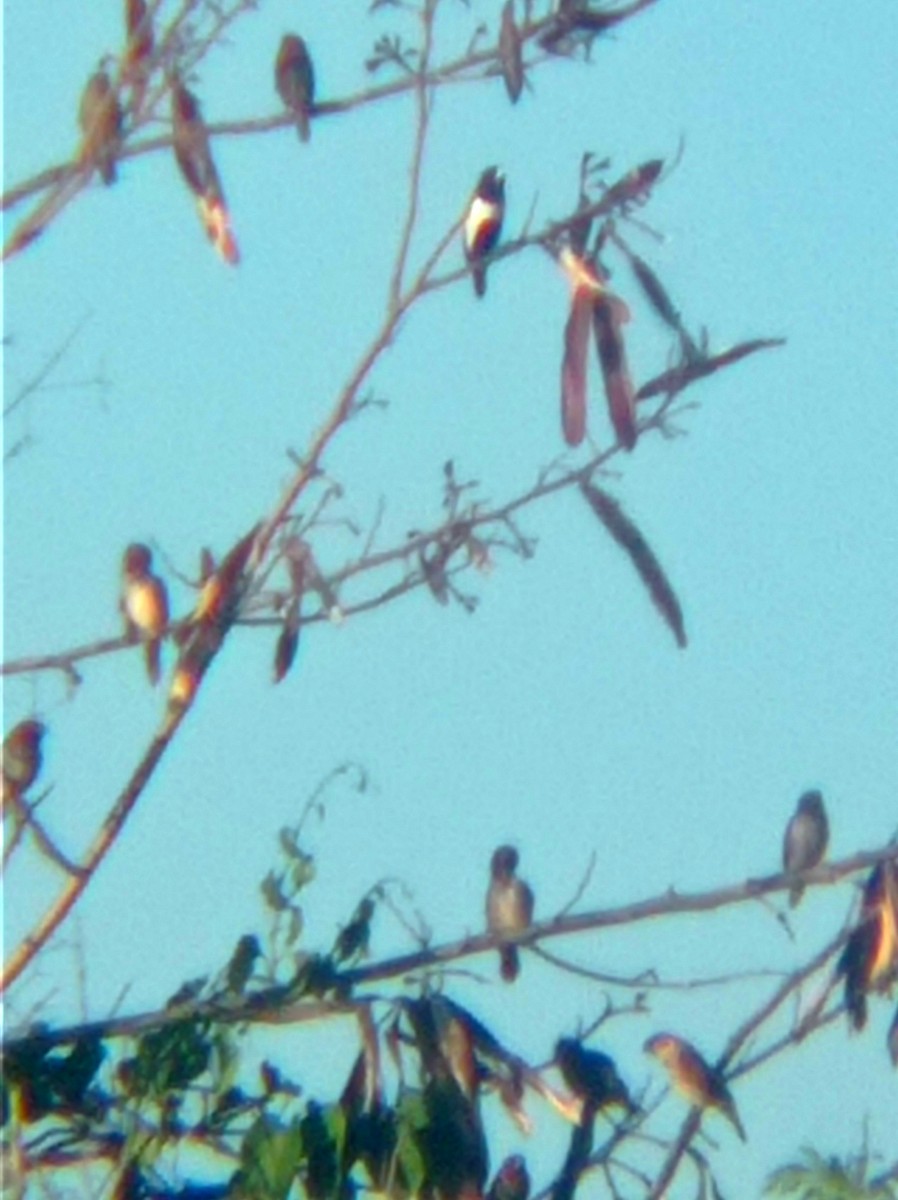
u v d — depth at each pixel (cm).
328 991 1309
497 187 1391
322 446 1355
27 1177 1279
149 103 1432
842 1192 1341
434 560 1355
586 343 1341
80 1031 1295
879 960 1322
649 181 1353
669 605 1334
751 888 1320
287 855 1320
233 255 1463
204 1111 1295
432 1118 1278
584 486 1344
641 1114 1324
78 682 1341
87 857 1304
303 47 1445
